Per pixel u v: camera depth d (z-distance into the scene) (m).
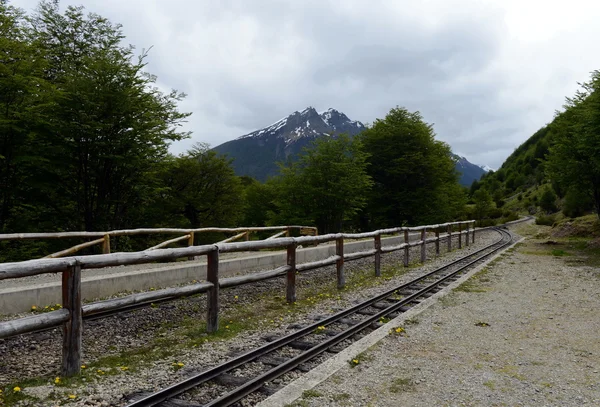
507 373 4.21
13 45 11.54
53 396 3.53
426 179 30.70
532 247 19.58
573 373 4.22
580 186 21.25
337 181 23.95
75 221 15.30
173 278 8.57
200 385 3.87
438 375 4.14
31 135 12.12
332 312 6.88
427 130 30.69
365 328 5.98
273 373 4.07
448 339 5.32
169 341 5.25
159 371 4.19
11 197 13.43
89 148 13.64
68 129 12.86
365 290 8.81
